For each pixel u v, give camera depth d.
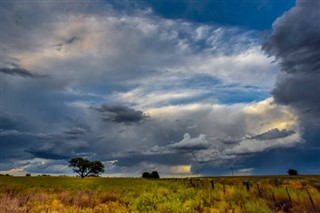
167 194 18.98
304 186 20.34
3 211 13.28
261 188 17.02
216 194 16.14
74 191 26.22
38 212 14.36
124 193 24.03
